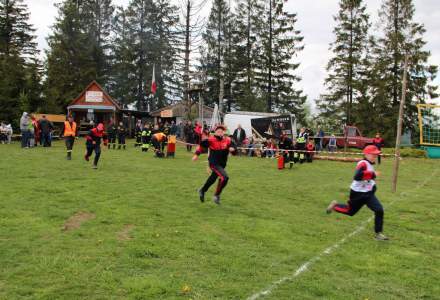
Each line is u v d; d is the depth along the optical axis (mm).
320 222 8398
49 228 7160
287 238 7109
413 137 42594
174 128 28219
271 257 6125
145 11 55250
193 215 8516
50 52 53000
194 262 5781
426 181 15812
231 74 55469
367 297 4879
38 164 15594
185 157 21531
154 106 58219
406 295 5004
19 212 8141
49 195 9891
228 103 57938
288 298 4754
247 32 54344
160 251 6125
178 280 5125
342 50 45656
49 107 37219
